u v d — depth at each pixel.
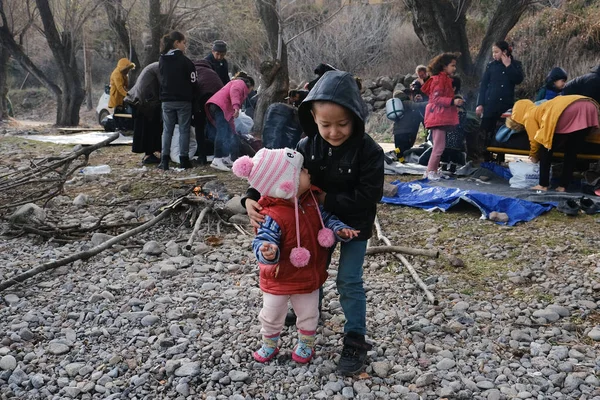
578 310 3.99
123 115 12.70
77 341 3.55
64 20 18.45
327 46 20.64
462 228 5.80
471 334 3.66
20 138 12.30
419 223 6.03
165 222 5.83
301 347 3.24
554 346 3.49
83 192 7.36
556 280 4.48
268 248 2.81
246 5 20.91
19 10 19.22
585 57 15.66
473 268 4.78
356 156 2.92
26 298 4.16
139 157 9.80
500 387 3.07
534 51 16.16
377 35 20.56
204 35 24.08
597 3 16.72
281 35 11.79
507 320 3.88
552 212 6.22
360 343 3.19
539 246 5.21
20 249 5.20
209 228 5.66
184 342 3.47
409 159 9.14
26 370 3.22
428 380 3.10
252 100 11.37
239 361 3.29
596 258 4.86
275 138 8.07
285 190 2.81
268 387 3.06
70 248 5.24
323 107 2.73
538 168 7.02
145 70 8.71
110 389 3.04
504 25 10.37
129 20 18.94
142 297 4.14
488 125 8.23
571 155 6.55
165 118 8.39
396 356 3.39
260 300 4.04
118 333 3.64
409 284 4.44
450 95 7.52
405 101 9.07
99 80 31.91
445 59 7.50
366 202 2.94
